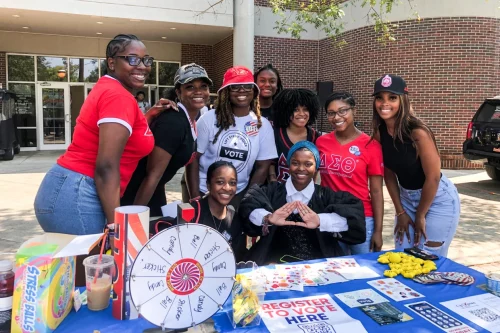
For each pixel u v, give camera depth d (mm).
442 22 10680
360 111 12148
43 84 14633
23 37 14031
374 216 3312
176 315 1677
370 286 2170
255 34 13195
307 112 3615
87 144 2297
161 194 3191
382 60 11508
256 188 3047
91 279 1864
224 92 3412
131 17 11516
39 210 2385
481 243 5219
